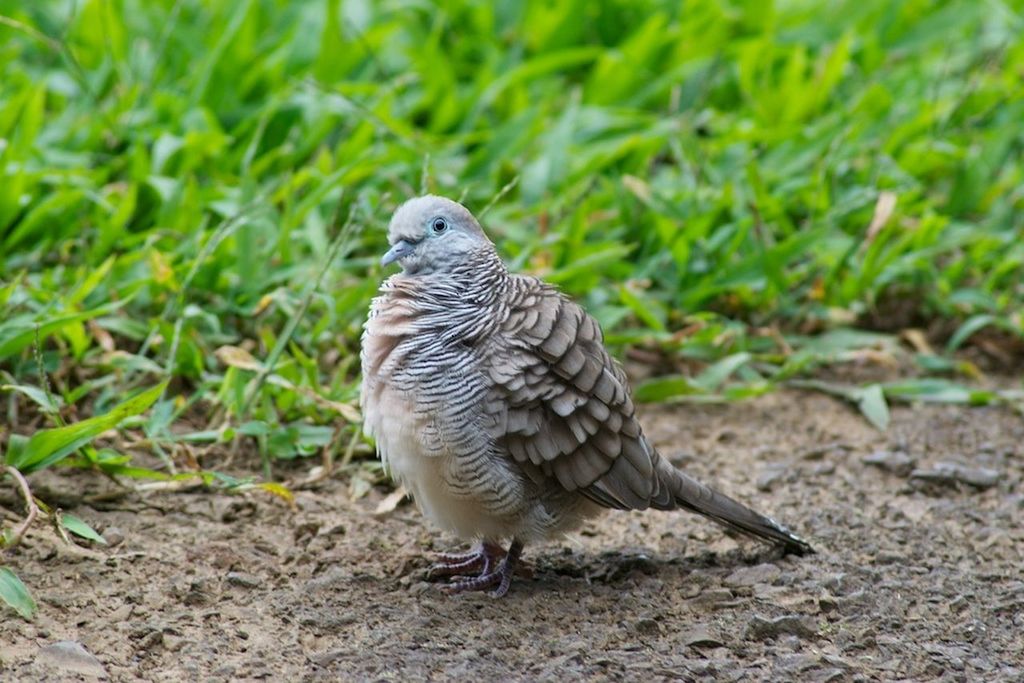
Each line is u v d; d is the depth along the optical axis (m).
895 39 16.95
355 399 10.77
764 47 15.59
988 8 16.86
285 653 8.11
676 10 16.75
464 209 9.16
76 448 9.21
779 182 13.79
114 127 13.29
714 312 12.98
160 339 10.80
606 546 9.78
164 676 7.81
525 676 7.95
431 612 8.69
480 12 16.23
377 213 12.21
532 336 8.73
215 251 11.52
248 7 14.15
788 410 11.98
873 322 13.40
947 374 12.76
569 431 8.73
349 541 9.58
